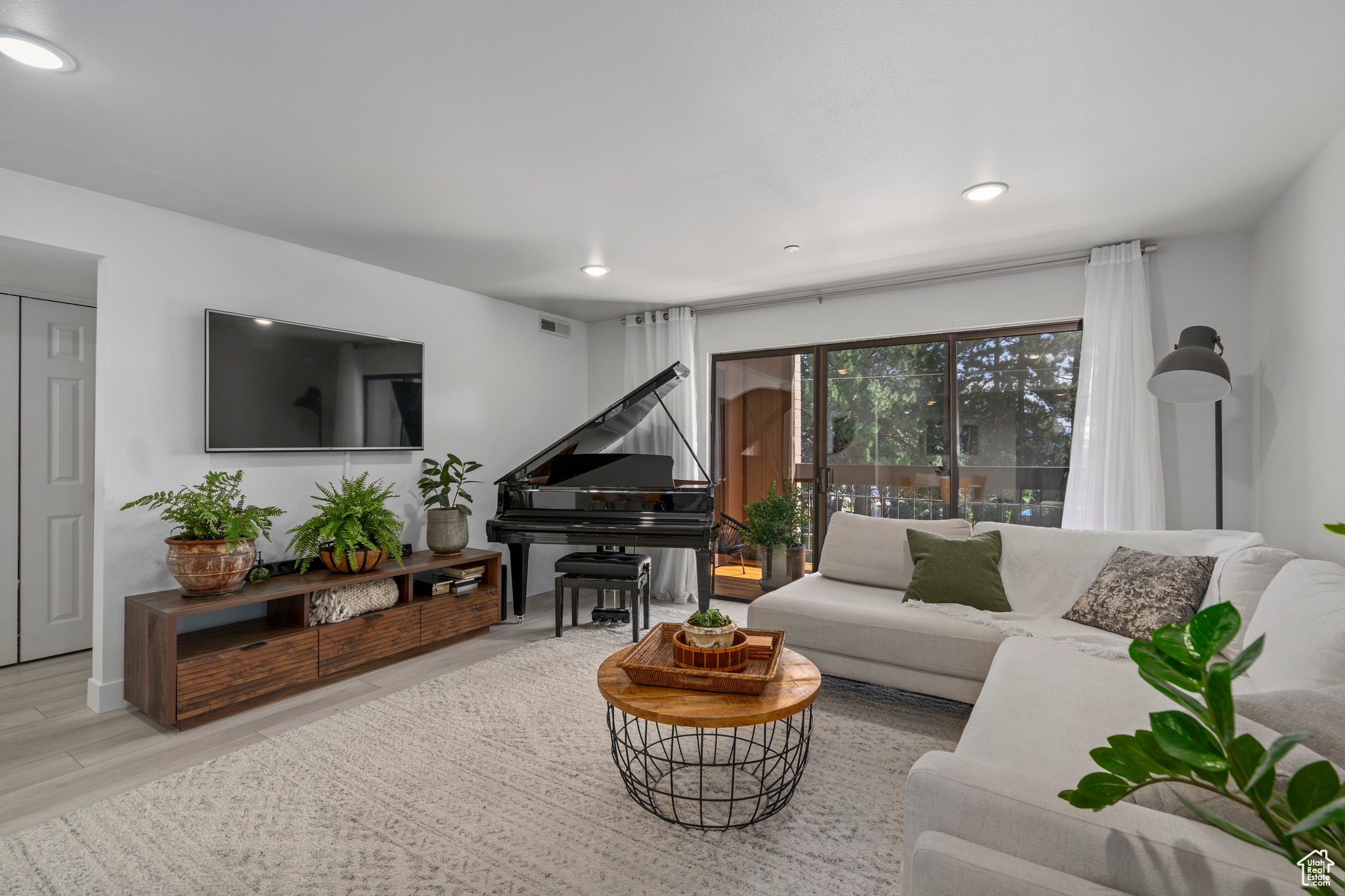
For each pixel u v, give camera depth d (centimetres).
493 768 243
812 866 186
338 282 389
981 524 341
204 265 329
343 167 268
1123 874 102
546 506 439
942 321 430
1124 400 356
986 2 169
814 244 367
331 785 231
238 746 261
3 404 359
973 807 116
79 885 179
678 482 480
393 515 366
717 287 466
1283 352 291
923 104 219
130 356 303
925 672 284
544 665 357
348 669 334
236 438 334
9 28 176
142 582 306
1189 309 353
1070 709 190
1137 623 256
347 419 386
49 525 376
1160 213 317
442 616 385
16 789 229
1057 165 265
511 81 205
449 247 373
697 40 184
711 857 190
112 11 170
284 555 361
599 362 586
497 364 502
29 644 367
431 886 178
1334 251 238
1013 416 417
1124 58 192
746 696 203
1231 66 197
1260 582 234
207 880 181
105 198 295
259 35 181
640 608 496
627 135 241
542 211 317
